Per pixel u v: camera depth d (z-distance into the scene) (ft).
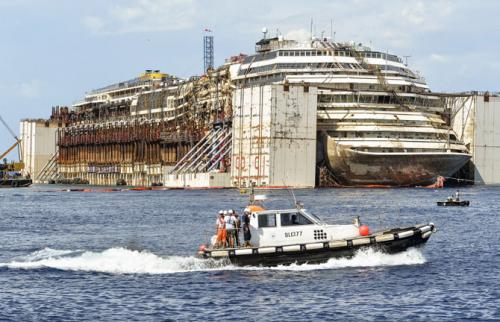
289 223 294.87
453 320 225.76
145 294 256.93
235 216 297.74
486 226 469.98
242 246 295.28
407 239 299.79
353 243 294.05
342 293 255.91
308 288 262.26
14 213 622.95
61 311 236.43
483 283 274.77
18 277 285.23
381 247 297.74
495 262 321.73
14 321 225.76
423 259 306.55
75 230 471.21
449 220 510.99
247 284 268.41
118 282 275.18
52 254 339.36
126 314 232.94
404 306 240.73
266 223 293.84
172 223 502.79
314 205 636.89
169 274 286.87
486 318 227.40
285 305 241.55
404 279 276.62
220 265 291.79
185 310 236.63
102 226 494.59
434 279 278.87
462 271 297.74
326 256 293.23
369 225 473.26
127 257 314.55
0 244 401.29
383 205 646.74
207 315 231.09
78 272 292.61
